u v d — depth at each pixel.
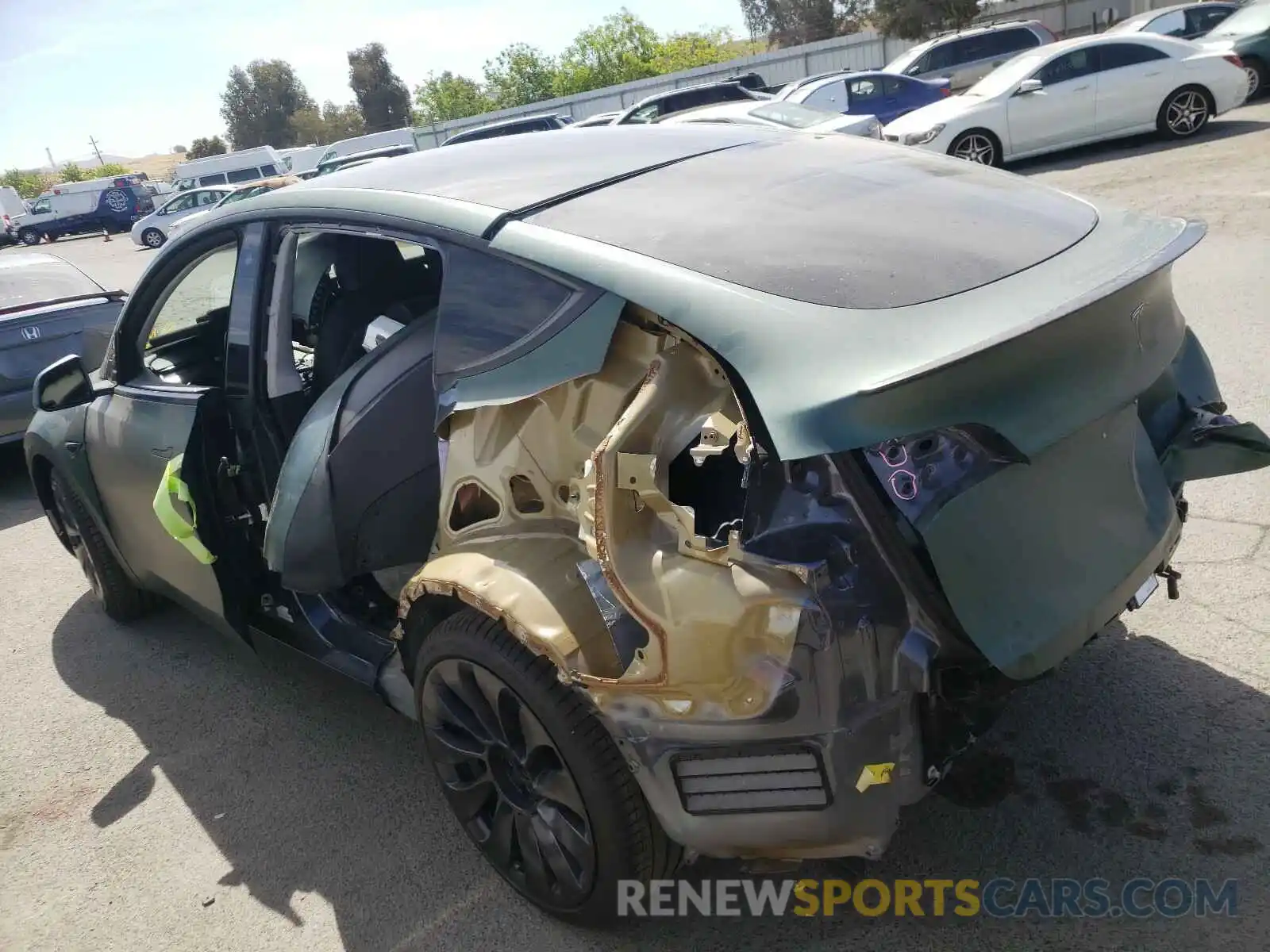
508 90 52.94
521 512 2.17
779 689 1.74
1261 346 5.13
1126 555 2.04
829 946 2.14
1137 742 2.58
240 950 2.43
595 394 2.01
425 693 2.36
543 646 1.94
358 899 2.53
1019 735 2.67
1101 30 33.09
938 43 19.12
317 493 2.54
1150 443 2.29
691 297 1.90
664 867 2.09
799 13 60.34
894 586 1.72
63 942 2.55
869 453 1.71
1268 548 3.38
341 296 3.21
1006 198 2.54
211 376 3.64
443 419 2.18
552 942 2.29
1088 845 2.30
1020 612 1.78
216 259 3.23
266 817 2.92
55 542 5.66
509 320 2.11
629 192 2.39
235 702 3.60
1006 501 1.81
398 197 2.48
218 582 3.14
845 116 13.38
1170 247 2.16
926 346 1.78
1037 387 1.79
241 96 97.44
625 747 1.92
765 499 1.75
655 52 50.31
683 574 1.79
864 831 1.79
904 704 1.75
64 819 3.07
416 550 2.70
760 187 2.45
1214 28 15.94
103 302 6.77
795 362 1.76
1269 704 2.65
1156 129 12.55
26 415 6.38
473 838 2.43
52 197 38.34
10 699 3.88
